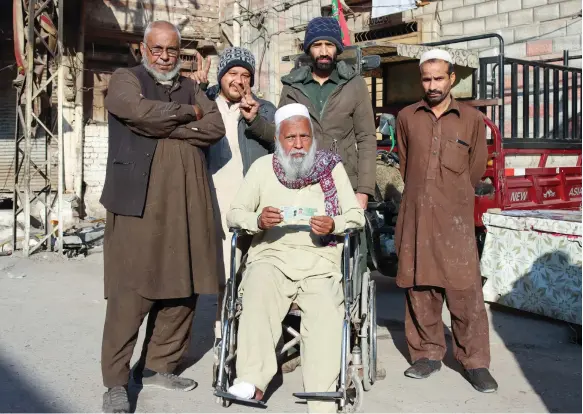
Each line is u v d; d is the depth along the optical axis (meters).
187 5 15.28
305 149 3.63
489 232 5.89
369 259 5.93
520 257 5.60
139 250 3.42
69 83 13.38
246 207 3.70
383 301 6.34
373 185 4.11
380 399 3.71
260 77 14.15
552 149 7.41
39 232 11.14
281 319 3.54
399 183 6.09
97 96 14.49
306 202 3.70
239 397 3.28
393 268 6.13
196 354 4.62
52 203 10.42
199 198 3.55
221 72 4.10
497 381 4.05
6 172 13.47
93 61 14.52
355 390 3.45
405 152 4.21
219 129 3.59
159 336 3.83
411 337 4.20
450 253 3.91
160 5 14.95
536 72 7.28
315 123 4.13
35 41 10.30
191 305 3.80
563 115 7.82
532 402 3.69
